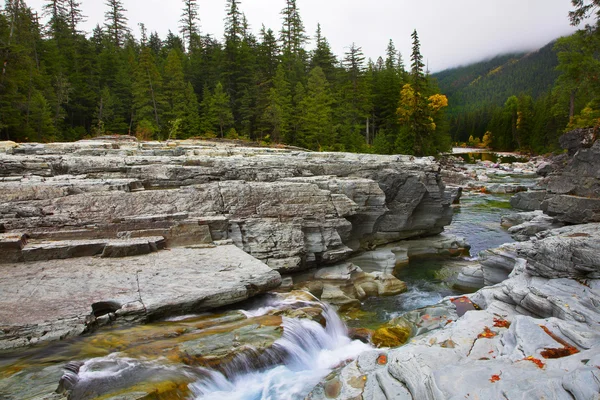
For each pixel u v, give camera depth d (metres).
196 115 48.03
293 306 11.91
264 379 9.12
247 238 15.10
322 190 17.61
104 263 12.00
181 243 14.02
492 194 42.41
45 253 11.86
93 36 66.94
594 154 19.47
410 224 22.66
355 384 8.06
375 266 19.38
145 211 14.25
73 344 8.55
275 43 57.38
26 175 15.03
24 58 35.75
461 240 23.72
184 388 7.88
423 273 19.72
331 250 16.69
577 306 9.77
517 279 13.31
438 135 63.72
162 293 10.36
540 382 5.92
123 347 8.70
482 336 9.49
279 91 49.22
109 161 16.84
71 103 47.56
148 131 43.00
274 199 16.41
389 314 14.59
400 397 6.93
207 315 10.63
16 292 9.82
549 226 21.64
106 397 7.12
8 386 7.11
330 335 11.62
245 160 19.28
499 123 115.38
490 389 5.94
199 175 17.11
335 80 60.19
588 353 6.95
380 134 53.34
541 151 87.50
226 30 61.44
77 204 13.52
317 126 46.78
